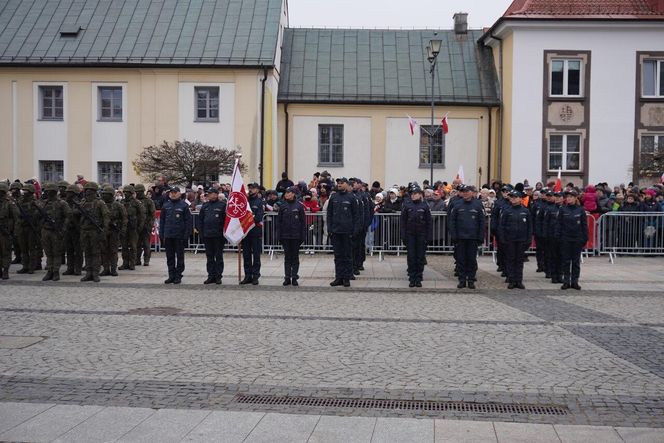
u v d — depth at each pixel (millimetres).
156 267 18719
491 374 8172
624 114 32188
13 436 6133
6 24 34406
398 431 6289
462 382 7855
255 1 35094
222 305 12852
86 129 33000
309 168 35156
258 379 7941
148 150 29047
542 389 7609
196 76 32438
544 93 32312
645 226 20656
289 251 15609
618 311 12422
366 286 15500
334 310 12359
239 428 6355
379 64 36500
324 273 17594
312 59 36750
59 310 12125
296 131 35156
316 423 6496
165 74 32500
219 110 32469
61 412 6762
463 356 9008
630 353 9203
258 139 32281
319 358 8883
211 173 29000
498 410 6926
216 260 15797
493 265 19469
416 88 35312
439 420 6594
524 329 10719
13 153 33281
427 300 13633
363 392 7492
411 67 36344
